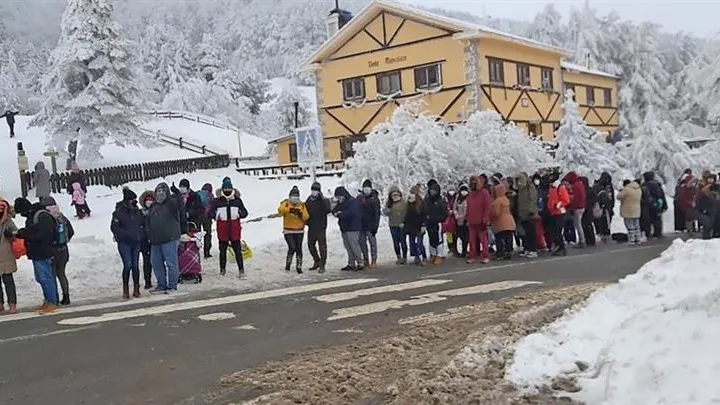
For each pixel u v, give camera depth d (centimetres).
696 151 2850
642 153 2688
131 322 928
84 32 3556
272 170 3681
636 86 4888
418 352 729
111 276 1293
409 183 1914
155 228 1180
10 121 4291
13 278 1118
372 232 1438
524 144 2061
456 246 1577
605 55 5019
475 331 806
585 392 546
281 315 947
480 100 3067
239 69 10306
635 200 1714
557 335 700
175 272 1202
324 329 852
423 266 1445
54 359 739
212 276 1316
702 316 552
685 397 471
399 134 2017
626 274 1211
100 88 3544
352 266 1415
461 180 1950
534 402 547
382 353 725
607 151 2628
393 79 3322
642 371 515
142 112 3788
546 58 3644
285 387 623
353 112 3447
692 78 3441
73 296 1191
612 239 1819
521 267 1352
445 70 3142
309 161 1777
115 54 3566
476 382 608
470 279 1219
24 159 2542
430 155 1934
